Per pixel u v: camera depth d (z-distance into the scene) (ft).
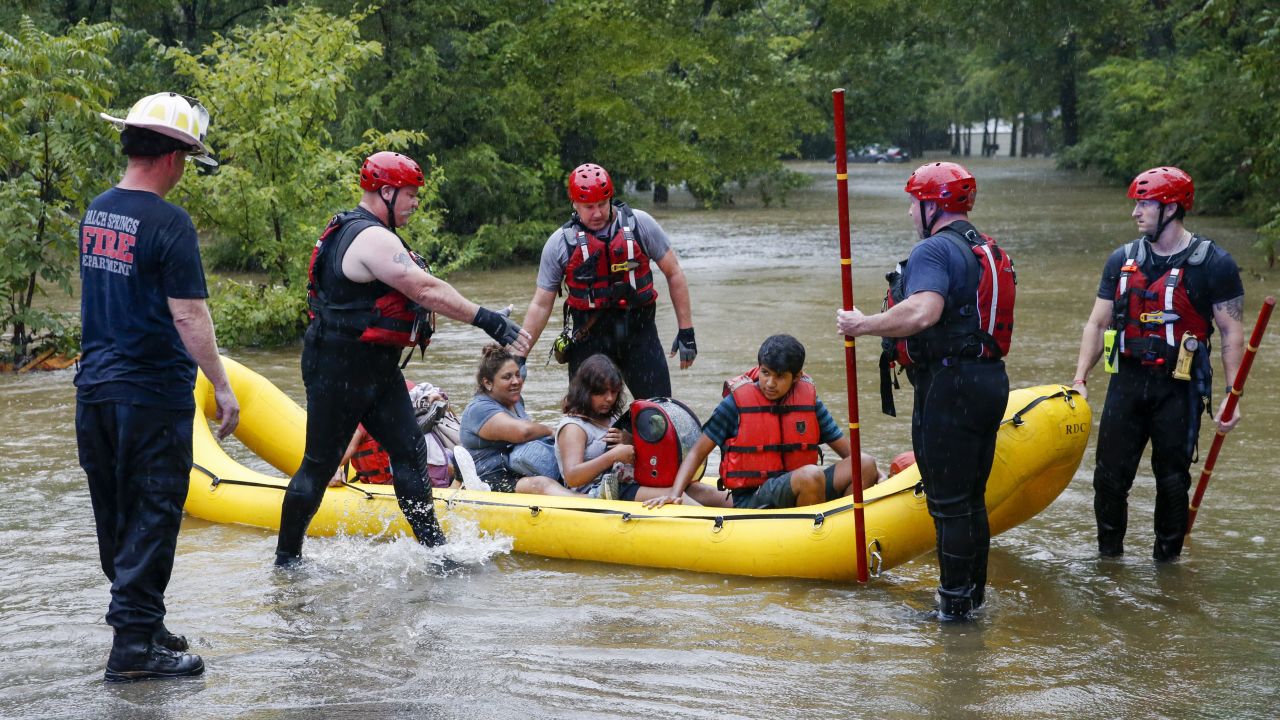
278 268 53.16
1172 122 116.88
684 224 126.21
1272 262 72.84
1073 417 20.52
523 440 25.11
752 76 106.83
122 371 16.24
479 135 85.66
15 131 45.52
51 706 15.51
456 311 20.24
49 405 38.06
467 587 20.79
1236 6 71.82
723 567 21.58
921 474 19.13
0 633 18.28
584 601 20.01
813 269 79.20
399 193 20.84
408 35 83.97
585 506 22.76
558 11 89.25
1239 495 25.82
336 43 54.60
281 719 15.02
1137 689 15.92
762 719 14.99
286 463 27.91
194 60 54.13
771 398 22.54
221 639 18.08
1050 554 22.38
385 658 17.21
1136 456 21.71
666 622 18.86
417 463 22.22
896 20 113.50
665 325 53.62
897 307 18.02
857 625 18.69
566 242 25.90
